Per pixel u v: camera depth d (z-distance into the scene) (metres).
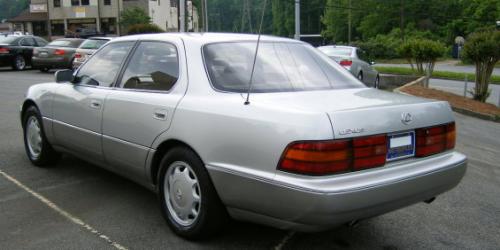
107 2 58.28
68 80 5.50
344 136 3.27
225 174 3.55
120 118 4.50
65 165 6.12
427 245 4.11
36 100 5.83
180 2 20.19
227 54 4.24
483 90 15.42
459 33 68.94
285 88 4.06
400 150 3.62
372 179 3.36
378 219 4.64
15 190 5.16
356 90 4.32
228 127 3.57
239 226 4.29
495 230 4.47
